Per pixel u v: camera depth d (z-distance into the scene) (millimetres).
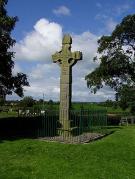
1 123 24531
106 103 49188
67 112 22438
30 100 62688
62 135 21953
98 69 48406
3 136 21141
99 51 49031
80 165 13633
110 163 14117
